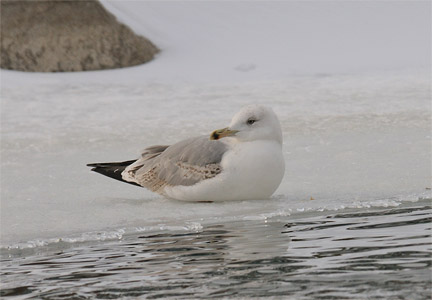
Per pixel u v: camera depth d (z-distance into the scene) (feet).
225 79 76.79
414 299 20.30
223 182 33.40
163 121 59.26
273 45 85.87
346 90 69.10
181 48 86.79
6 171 44.14
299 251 25.59
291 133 52.80
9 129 57.41
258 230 29.14
